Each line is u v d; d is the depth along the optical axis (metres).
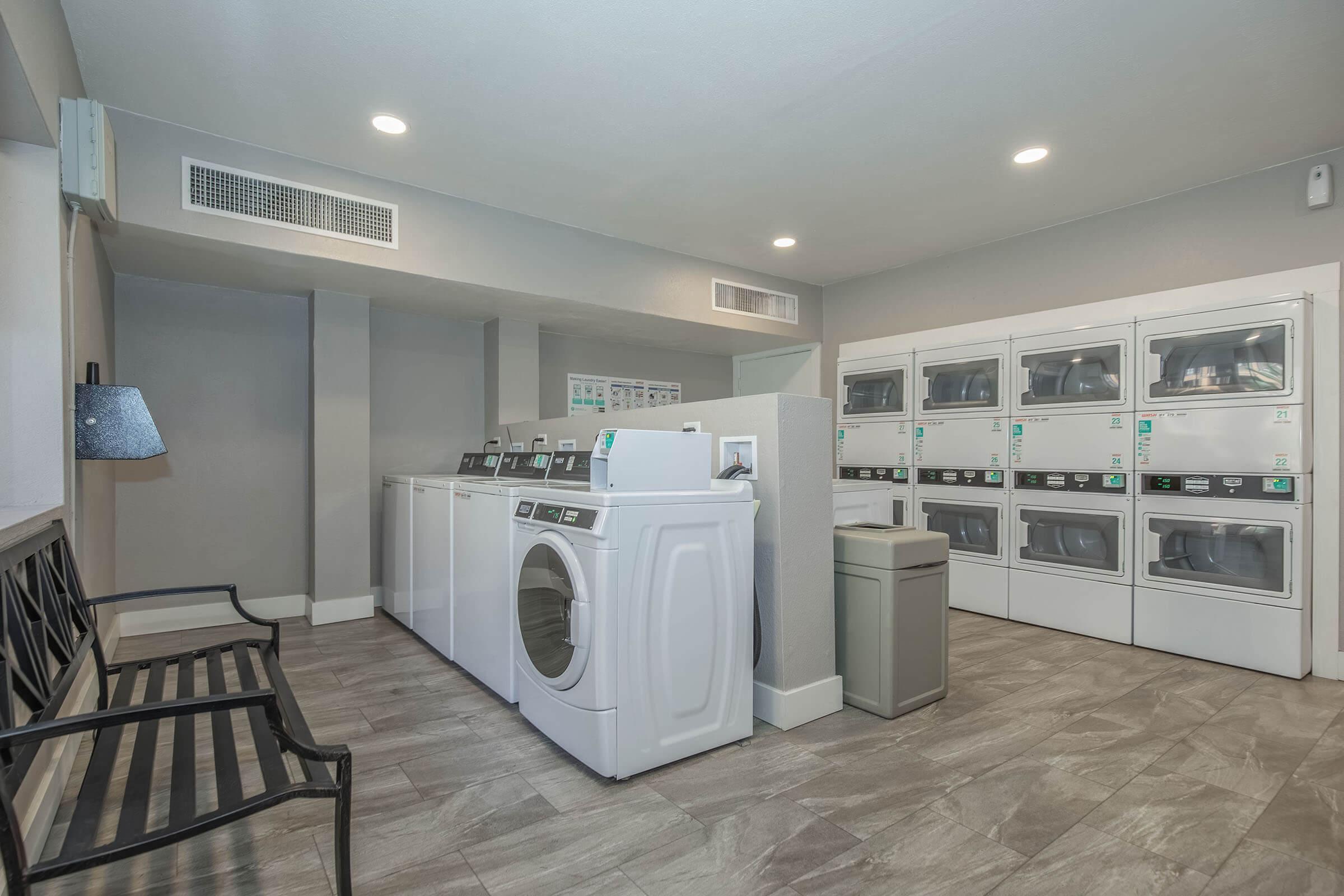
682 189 3.68
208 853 1.67
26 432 2.08
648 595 2.06
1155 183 3.62
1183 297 3.71
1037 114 2.90
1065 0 2.16
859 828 1.79
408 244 3.60
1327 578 3.07
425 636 3.48
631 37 2.35
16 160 2.09
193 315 3.90
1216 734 2.40
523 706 2.47
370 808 1.89
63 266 2.22
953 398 4.48
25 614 1.44
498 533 2.65
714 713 2.25
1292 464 3.01
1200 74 2.59
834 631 2.63
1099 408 3.67
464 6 2.18
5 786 1.00
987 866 1.63
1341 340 3.12
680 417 2.88
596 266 4.38
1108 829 1.79
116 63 2.48
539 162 3.34
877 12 2.22
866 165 3.39
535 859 1.66
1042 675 3.05
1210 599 3.26
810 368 5.94
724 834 1.76
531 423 4.25
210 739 2.29
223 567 3.99
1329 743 2.33
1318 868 1.63
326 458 4.03
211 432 3.96
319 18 2.23
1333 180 3.21
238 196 3.10
